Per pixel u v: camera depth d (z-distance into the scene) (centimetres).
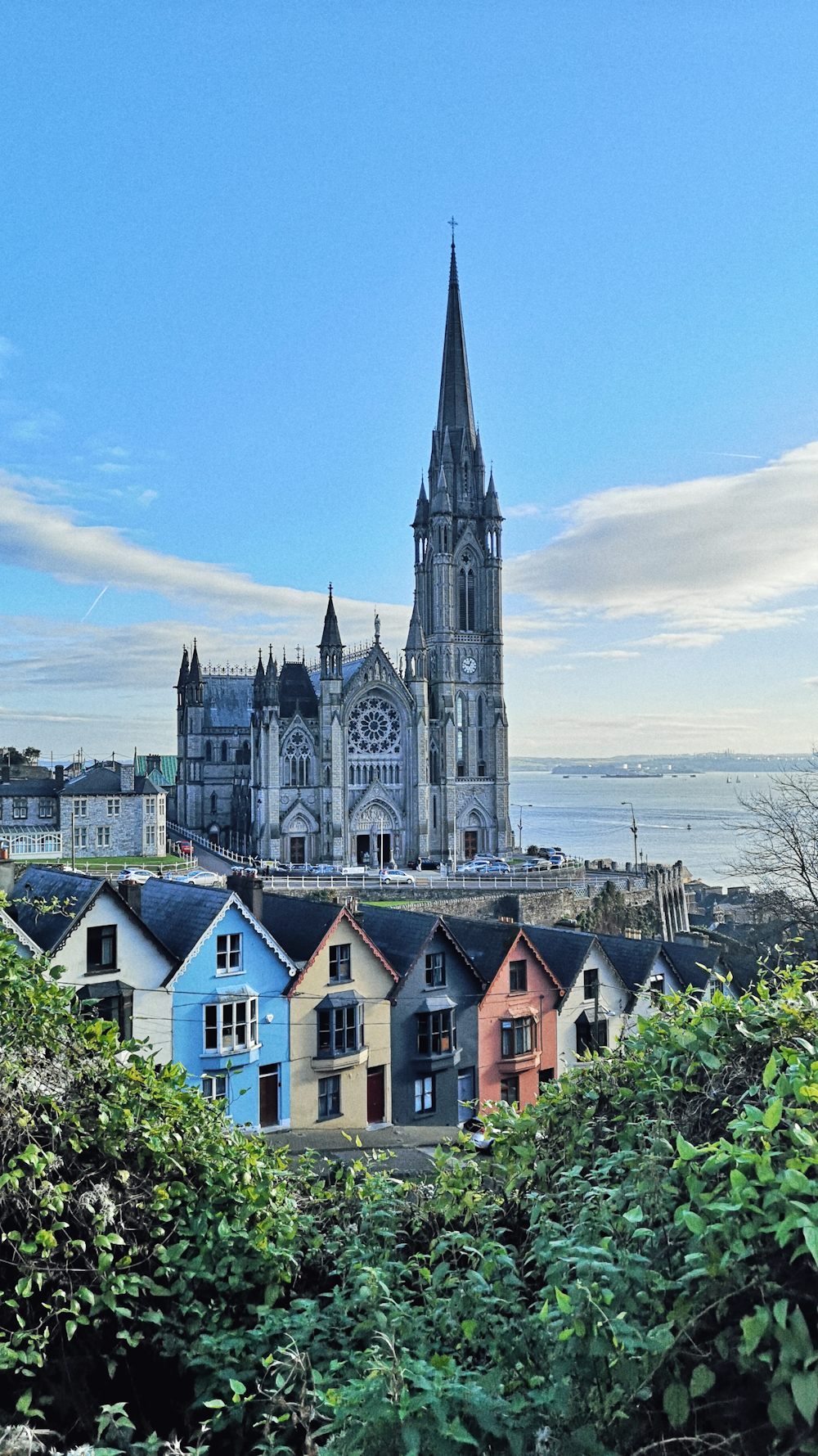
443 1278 1069
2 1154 1063
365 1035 3925
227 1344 1055
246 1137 1441
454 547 13338
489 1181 1373
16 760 12556
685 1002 1310
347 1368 985
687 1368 761
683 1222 791
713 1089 1093
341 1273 1188
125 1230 1159
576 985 4556
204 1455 900
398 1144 3244
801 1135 770
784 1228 691
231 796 14975
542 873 10575
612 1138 1169
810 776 3719
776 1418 656
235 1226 1183
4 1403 980
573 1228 940
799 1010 1127
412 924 4244
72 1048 1289
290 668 12556
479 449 13712
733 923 10269
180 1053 3519
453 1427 748
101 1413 1002
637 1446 739
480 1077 4206
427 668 13025
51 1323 1045
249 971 3694
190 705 14800
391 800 12300
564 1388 777
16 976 1274
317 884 9212
